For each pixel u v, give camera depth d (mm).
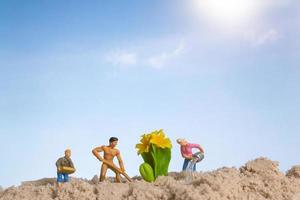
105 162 278
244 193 240
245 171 261
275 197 240
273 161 269
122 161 281
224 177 249
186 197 233
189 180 263
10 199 269
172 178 267
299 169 271
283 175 261
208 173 266
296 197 241
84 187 258
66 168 274
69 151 278
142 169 280
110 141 281
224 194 234
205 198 228
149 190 247
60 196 256
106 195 250
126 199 244
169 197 239
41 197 263
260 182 250
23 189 282
